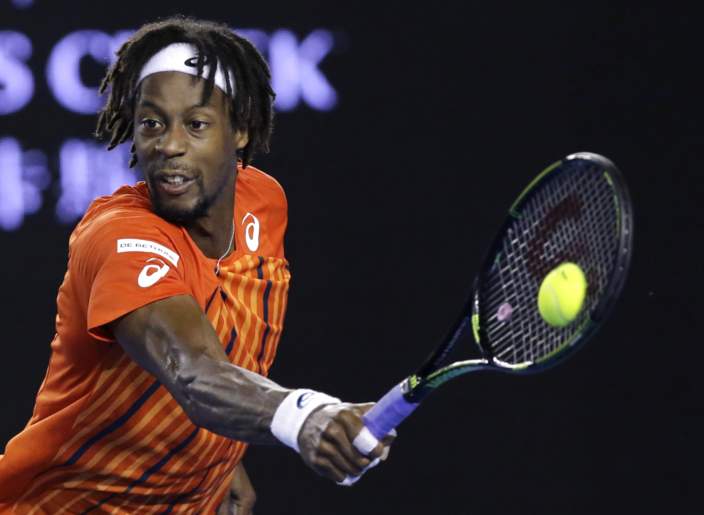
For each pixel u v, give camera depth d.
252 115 10.06
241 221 10.91
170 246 9.24
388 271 21.72
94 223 9.27
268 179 11.73
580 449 21.91
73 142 20.95
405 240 21.72
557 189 9.78
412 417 21.84
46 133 20.91
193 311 8.51
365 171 21.64
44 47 20.88
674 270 21.94
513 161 21.78
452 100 21.70
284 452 21.72
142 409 9.68
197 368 8.12
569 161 9.27
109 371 9.50
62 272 21.12
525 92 21.78
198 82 9.41
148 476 10.19
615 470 21.91
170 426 9.81
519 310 9.74
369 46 21.55
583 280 8.89
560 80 21.83
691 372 21.92
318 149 21.56
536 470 21.84
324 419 7.56
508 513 21.78
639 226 21.98
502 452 21.81
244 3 21.19
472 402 21.81
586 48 21.84
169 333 8.32
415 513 21.72
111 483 10.20
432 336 21.69
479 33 21.72
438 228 21.72
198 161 9.43
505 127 21.78
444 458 21.80
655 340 21.98
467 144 21.77
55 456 10.02
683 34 21.86
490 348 9.18
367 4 21.50
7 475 10.17
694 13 21.84
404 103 21.64
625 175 21.91
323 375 21.66
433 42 21.66
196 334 8.34
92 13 20.95
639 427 21.92
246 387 7.93
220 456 10.50
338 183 21.62
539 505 21.80
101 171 20.98
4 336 21.11
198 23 9.81
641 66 21.88
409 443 21.83
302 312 21.66
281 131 21.47
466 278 21.73
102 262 8.84
